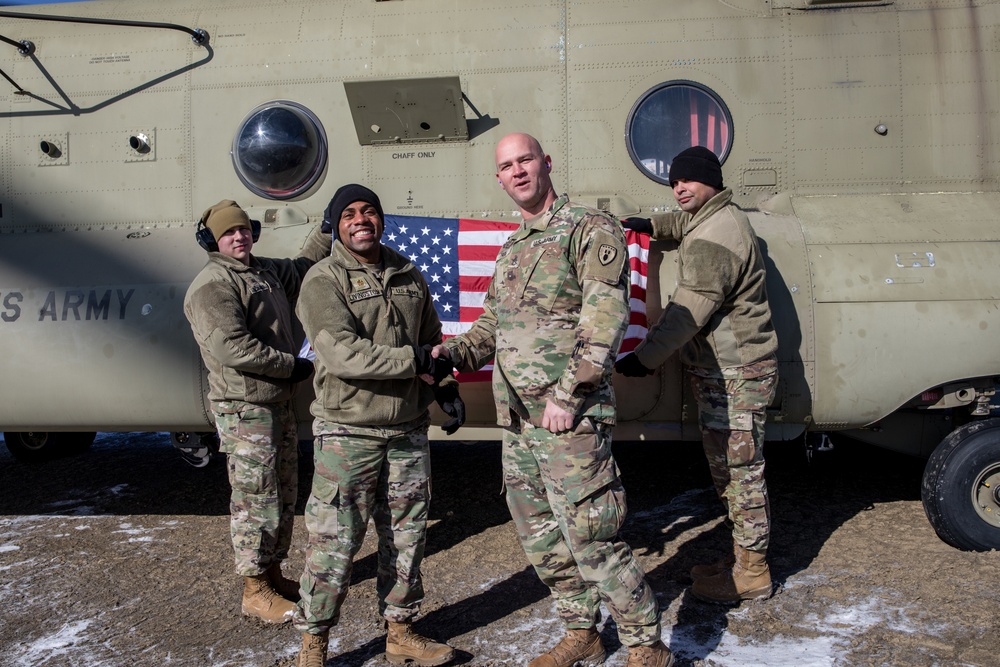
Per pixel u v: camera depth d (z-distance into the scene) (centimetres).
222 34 472
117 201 470
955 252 394
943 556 382
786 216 418
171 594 371
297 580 379
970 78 432
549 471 268
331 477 286
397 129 445
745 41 439
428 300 320
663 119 439
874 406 385
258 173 453
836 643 306
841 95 435
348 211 288
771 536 418
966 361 380
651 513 463
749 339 332
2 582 387
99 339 414
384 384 286
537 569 291
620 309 257
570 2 454
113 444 684
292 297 385
